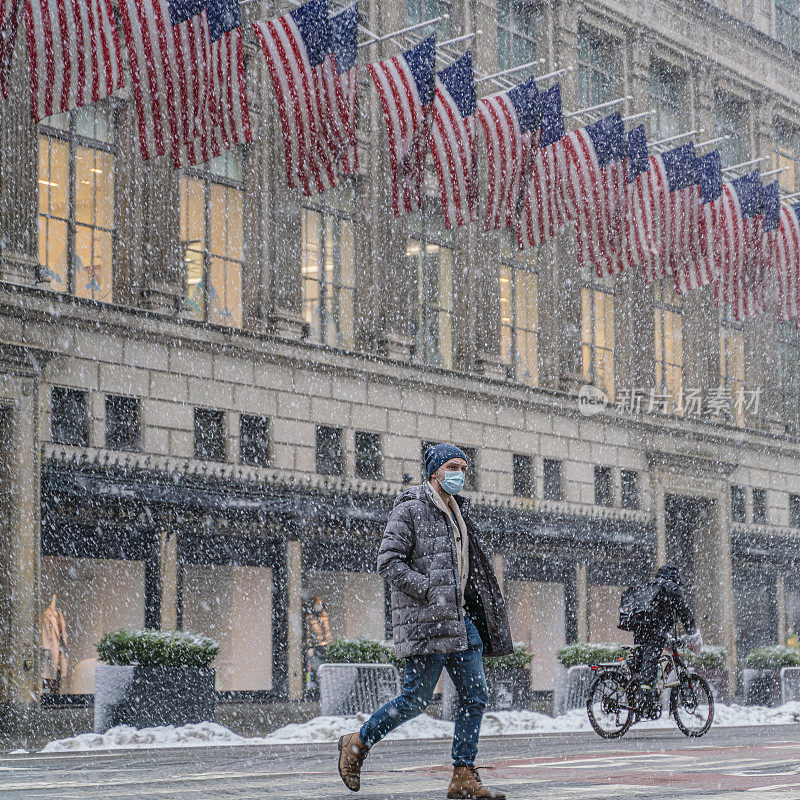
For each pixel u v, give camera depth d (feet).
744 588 286.05
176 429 175.52
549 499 235.40
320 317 202.59
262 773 59.00
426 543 42.78
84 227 171.12
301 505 187.11
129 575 167.22
